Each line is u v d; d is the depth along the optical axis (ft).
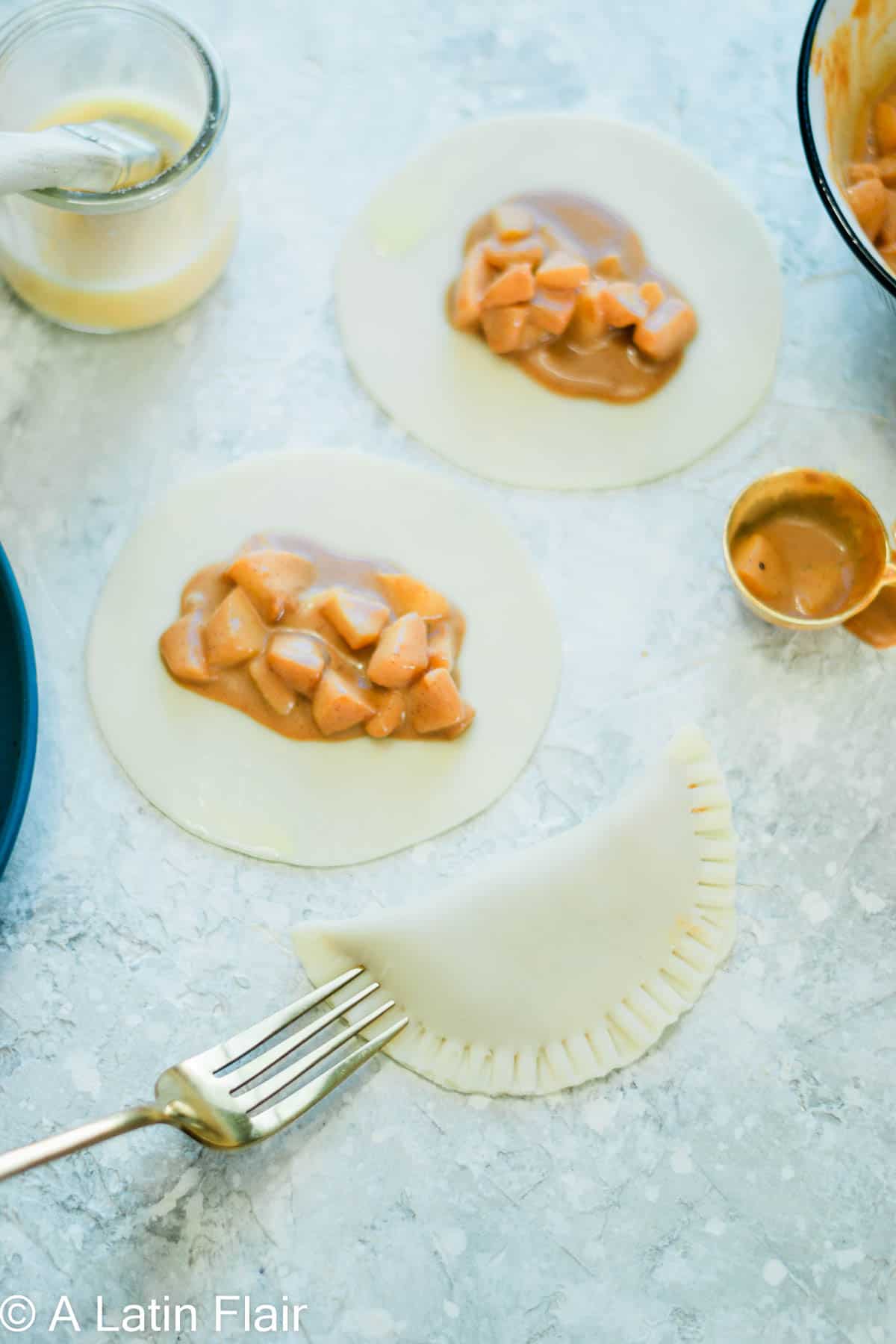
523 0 2.18
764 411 2.08
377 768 1.96
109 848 1.94
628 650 2.01
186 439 2.05
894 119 2.06
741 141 2.15
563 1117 1.91
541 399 2.06
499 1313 1.87
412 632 1.94
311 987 1.93
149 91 2.02
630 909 1.93
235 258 2.10
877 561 1.98
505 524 2.02
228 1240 1.87
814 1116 1.92
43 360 2.06
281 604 1.96
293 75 2.15
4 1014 1.91
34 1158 1.67
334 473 2.03
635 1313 1.88
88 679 1.97
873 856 1.98
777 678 2.02
